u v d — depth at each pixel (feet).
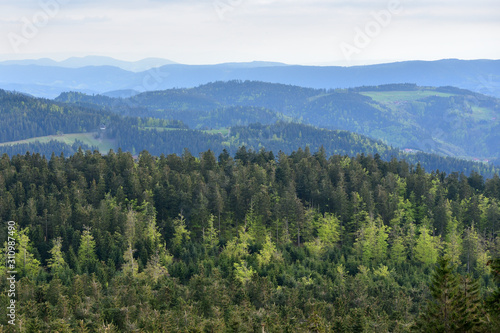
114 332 246.88
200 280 332.19
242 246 445.78
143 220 476.95
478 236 489.26
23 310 267.39
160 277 362.94
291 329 250.16
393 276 414.41
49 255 430.20
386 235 483.92
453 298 170.71
